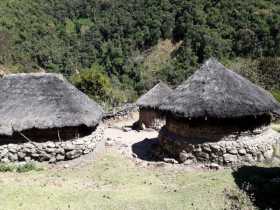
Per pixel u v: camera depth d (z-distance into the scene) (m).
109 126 19.77
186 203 8.65
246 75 31.53
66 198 8.96
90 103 13.33
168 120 12.67
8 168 10.83
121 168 11.33
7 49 47.81
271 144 11.88
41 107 11.67
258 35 40.12
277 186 9.08
